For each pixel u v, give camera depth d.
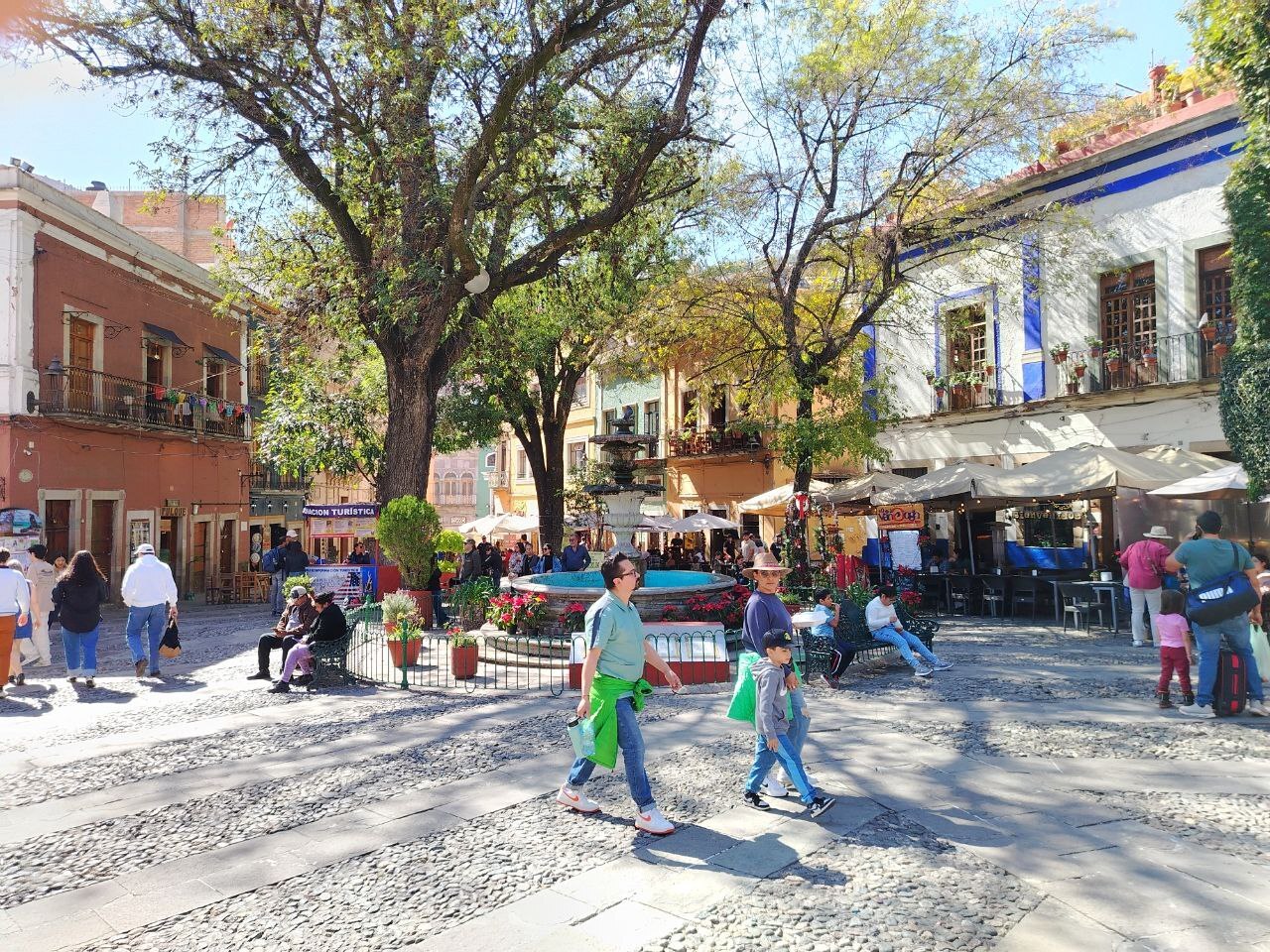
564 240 15.85
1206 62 11.35
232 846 4.75
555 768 6.15
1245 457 11.38
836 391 17.08
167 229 32.06
